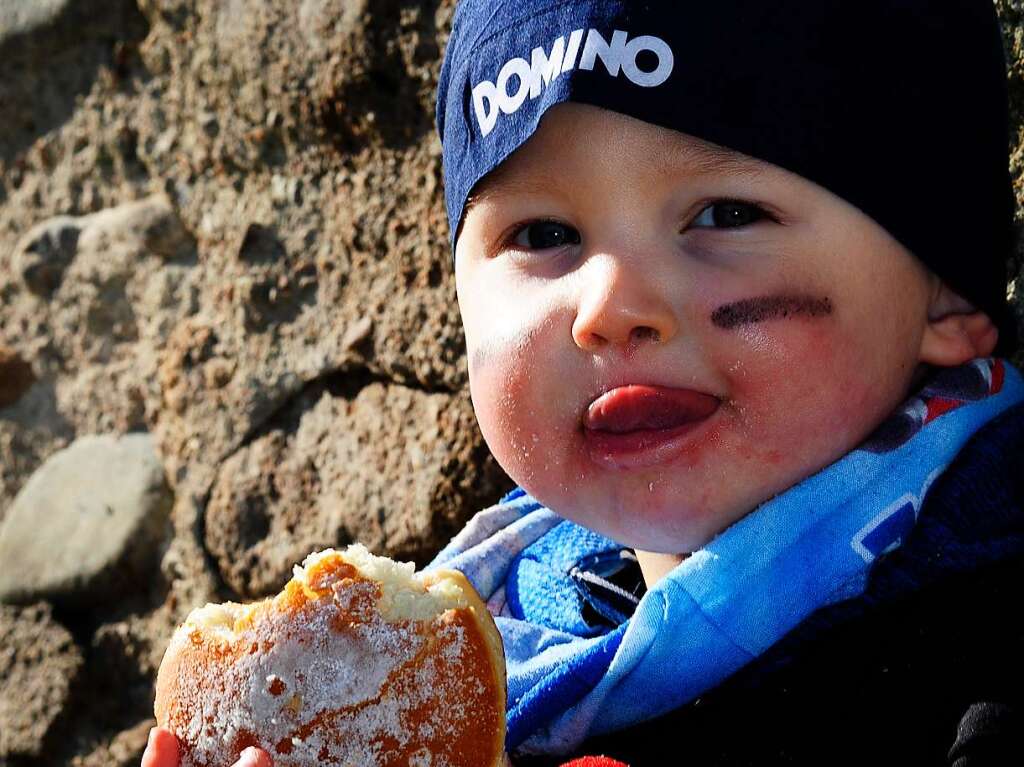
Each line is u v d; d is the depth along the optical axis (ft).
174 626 7.13
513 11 4.26
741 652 4.21
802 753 4.01
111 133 7.74
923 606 4.09
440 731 3.70
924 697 3.92
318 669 3.71
